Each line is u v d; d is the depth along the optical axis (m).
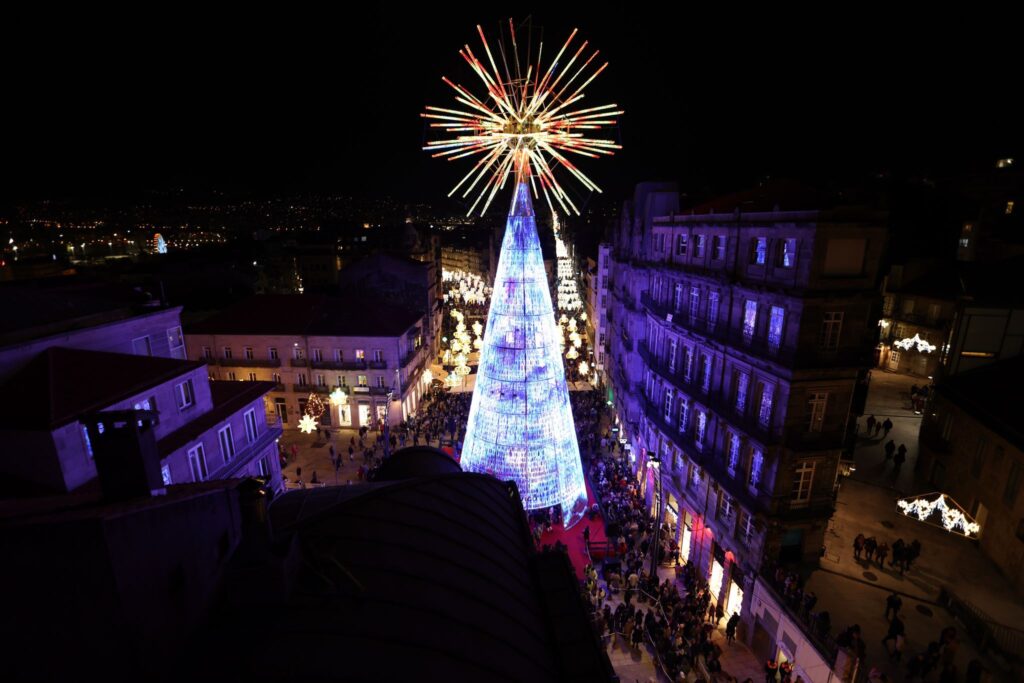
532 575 14.38
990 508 25.84
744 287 26.38
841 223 21.77
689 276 32.28
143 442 9.80
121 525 7.31
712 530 29.27
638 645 24.59
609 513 35.44
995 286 32.50
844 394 23.75
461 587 11.76
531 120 21.91
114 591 7.16
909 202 56.81
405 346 55.88
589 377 68.12
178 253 91.19
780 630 22.83
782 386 23.91
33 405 21.11
